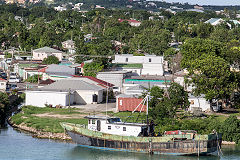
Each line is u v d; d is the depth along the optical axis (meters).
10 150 115.38
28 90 174.75
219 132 127.94
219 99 172.00
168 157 114.06
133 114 151.25
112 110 163.75
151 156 114.56
